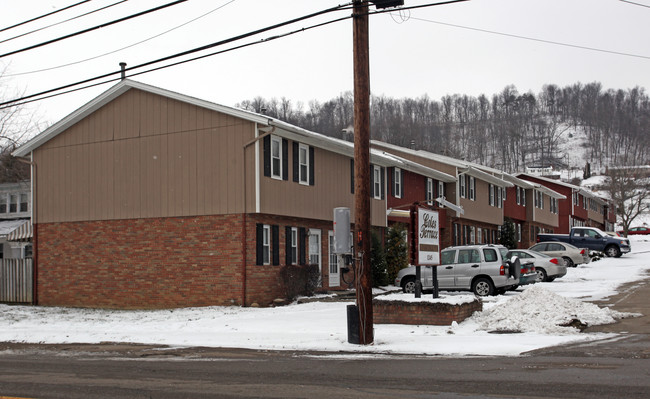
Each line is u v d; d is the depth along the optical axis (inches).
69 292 994.1
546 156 7263.8
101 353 517.3
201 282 892.0
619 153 7150.6
